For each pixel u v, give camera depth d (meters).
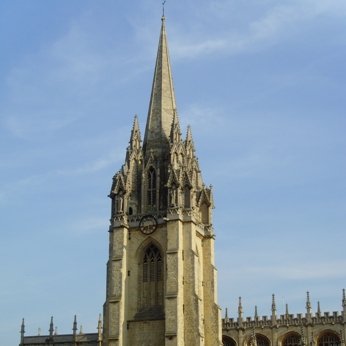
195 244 159.25
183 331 149.00
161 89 178.38
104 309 156.88
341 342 186.62
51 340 190.50
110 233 161.38
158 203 161.38
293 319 193.50
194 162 173.88
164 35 186.75
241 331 197.12
